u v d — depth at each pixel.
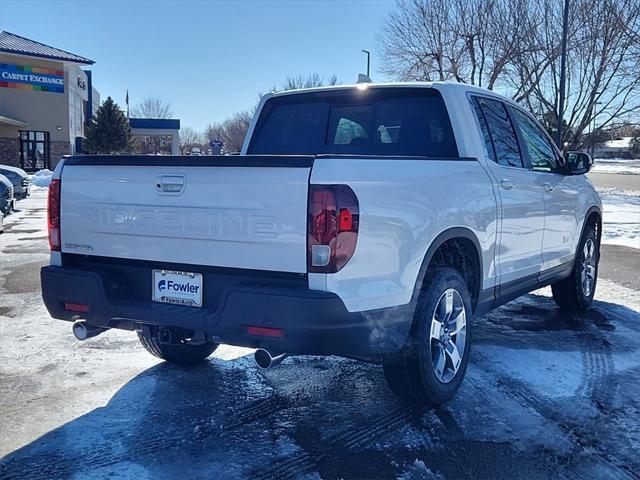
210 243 3.49
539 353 5.21
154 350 4.70
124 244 3.78
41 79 41.06
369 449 3.55
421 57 29.88
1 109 40.09
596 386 4.48
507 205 4.67
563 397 4.28
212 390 4.43
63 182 3.96
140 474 3.26
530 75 25.91
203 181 3.48
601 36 24.30
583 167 5.69
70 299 3.87
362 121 5.13
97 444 3.59
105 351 5.27
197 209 3.50
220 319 3.39
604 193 27.88
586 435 3.72
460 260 4.40
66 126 42.28
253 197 3.34
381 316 3.43
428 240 3.73
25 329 5.88
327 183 3.20
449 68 29.52
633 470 3.33
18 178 22.25
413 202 3.62
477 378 4.62
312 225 3.20
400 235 3.51
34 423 3.86
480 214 4.29
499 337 5.70
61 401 4.20
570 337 5.70
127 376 4.69
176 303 3.68
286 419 3.96
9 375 4.69
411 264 3.60
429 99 4.81
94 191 3.85
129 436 3.69
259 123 5.70
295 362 5.07
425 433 3.75
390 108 4.99
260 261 3.36
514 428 3.81
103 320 3.81
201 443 3.61
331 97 5.30
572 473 3.29
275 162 3.29
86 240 3.91
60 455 3.46
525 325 6.13
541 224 5.32
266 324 3.27
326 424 3.88
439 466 3.36
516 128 5.32
